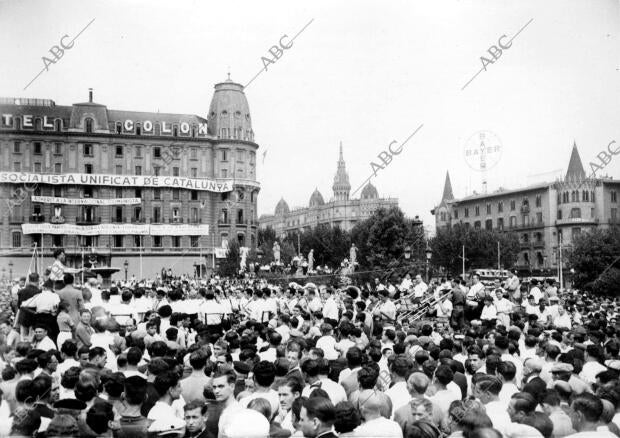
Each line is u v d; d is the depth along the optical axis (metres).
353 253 62.00
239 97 100.06
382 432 6.77
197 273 91.62
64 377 8.12
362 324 16.14
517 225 99.88
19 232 86.50
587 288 55.38
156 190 93.75
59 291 14.05
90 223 90.06
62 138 90.56
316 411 6.15
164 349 9.42
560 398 8.02
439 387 8.28
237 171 98.75
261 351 11.56
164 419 6.86
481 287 24.36
